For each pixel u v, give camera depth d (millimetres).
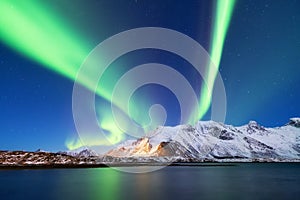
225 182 75188
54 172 119250
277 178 92000
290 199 42812
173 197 45031
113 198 43625
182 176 102375
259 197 45094
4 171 126000
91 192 51875
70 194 49000
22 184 68188
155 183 71562
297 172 134000
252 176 102688
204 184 69062
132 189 57094
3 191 54062
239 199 42938
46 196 46406
